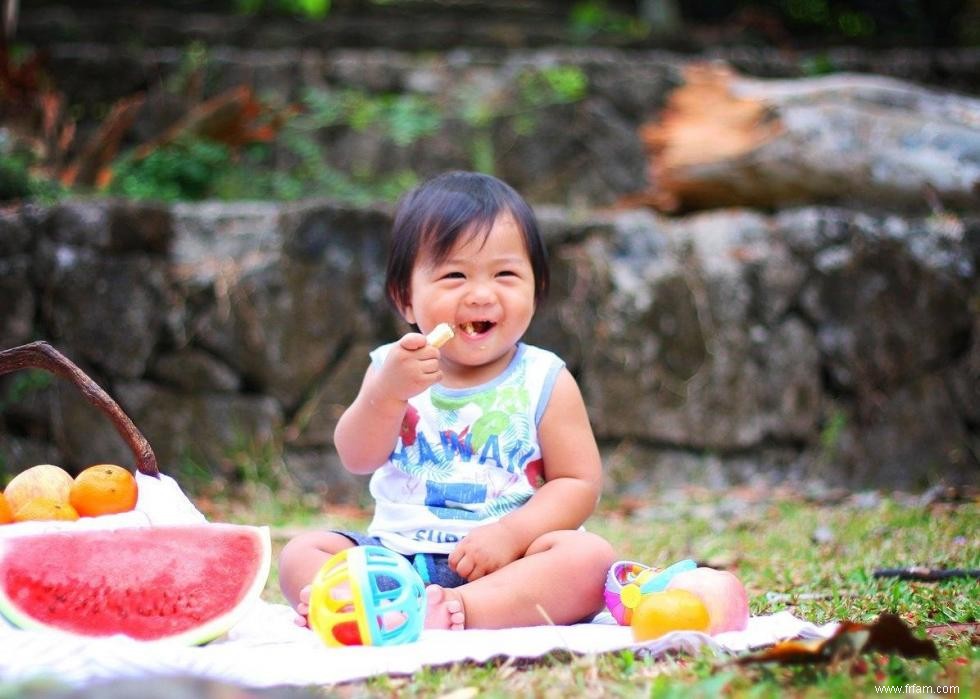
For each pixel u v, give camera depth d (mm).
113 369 6344
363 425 3113
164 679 1820
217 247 6633
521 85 8359
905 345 7137
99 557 2641
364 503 6488
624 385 6789
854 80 8000
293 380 6551
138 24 9094
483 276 3166
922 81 9219
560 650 2494
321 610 2617
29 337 6258
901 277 7148
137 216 6457
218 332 6480
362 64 8422
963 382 7207
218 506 6109
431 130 8227
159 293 6430
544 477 3217
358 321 6633
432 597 2787
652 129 8273
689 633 2506
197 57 8289
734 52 9555
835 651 2297
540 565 2891
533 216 3322
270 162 8148
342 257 6637
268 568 2748
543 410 3186
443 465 3160
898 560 4078
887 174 7461
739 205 7988
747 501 6242
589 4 10773
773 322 7051
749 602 3412
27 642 2332
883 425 7098
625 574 2949
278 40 9227
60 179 7246
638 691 2209
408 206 3303
